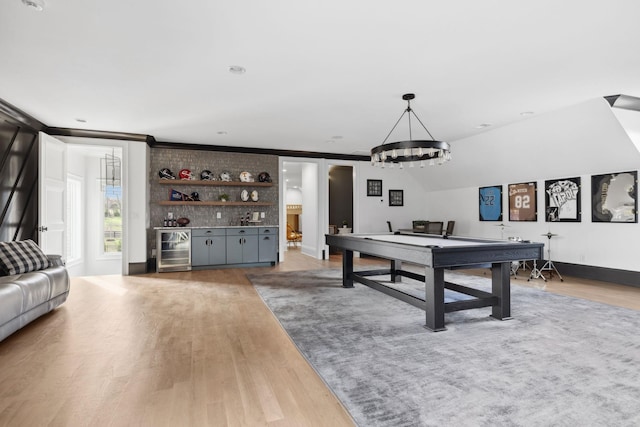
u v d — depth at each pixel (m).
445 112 4.70
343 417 1.81
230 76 3.47
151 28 2.57
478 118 4.99
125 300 4.20
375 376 2.24
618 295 4.37
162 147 6.51
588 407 1.87
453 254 3.01
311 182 8.24
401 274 4.95
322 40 2.76
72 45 2.81
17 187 4.59
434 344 2.78
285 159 7.40
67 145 5.55
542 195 6.00
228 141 6.49
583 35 2.68
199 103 4.30
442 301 3.12
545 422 1.74
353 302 4.07
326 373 2.29
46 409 1.87
